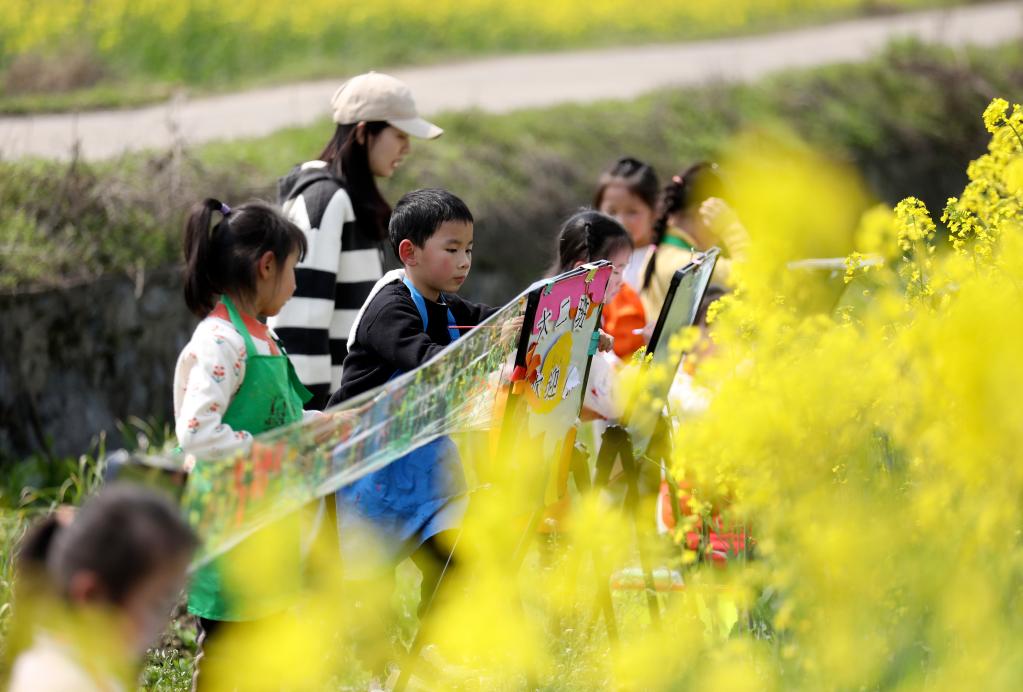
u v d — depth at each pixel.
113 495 3.62
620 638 6.15
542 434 5.70
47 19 28.95
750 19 40.62
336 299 7.75
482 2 36.84
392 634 6.89
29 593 3.74
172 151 15.37
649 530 6.05
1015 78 28.72
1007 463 4.04
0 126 20.34
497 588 4.75
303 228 7.59
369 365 6.40
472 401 5.55
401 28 33.91
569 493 6.97
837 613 4.04
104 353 13.38
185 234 5.96
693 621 4.65
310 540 6.43
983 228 5.71
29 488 10.86
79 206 13.85
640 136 22.98
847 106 26.75
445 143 19.77
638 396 5.73
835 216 4.42
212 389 5.69
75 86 26.20
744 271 4.99
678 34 38.16
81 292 13.17
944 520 4.11
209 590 5.64
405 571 8.10
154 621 3.68
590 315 5.80
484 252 18.17
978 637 3.90
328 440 4.80
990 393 3.99
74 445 12.97
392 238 6.47
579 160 21.19
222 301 5.97
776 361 4.61
